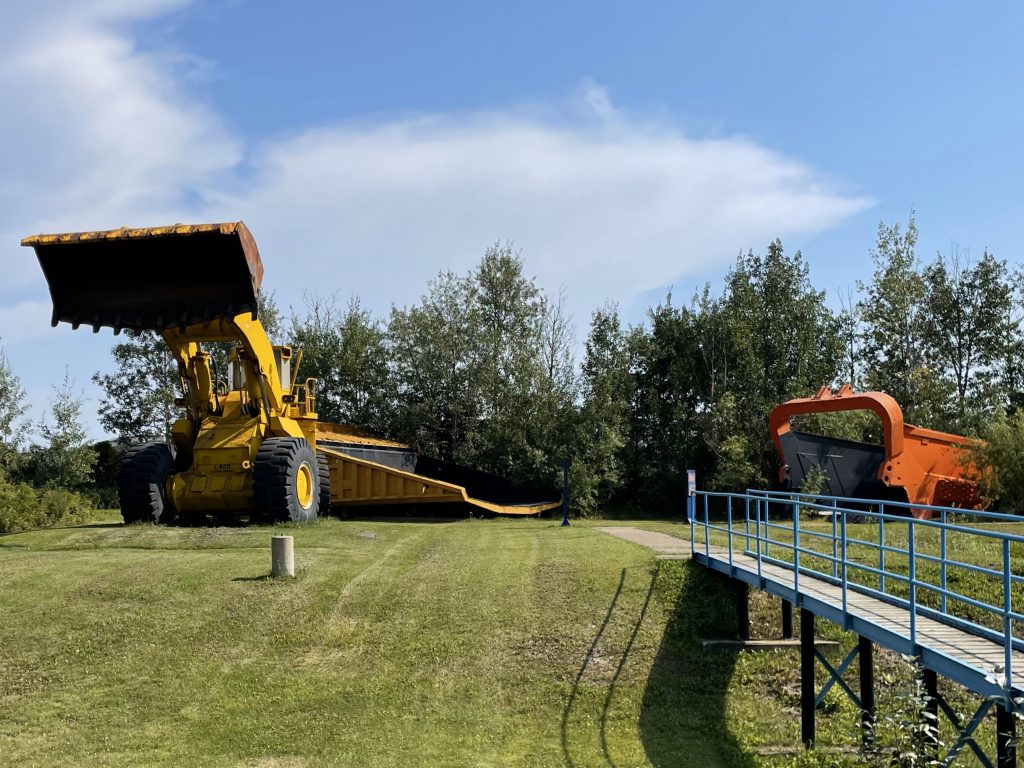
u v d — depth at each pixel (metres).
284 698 11.05
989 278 38.72
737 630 13.23
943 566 9.88
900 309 37.81
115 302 18.17
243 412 20.66
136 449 20.16
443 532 20.52
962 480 23.33
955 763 10.15
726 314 35.12
